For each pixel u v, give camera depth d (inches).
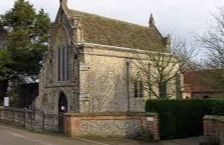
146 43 1902.1
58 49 1737.2
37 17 2123.5
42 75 1820.9
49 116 1203.9
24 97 2071.9
